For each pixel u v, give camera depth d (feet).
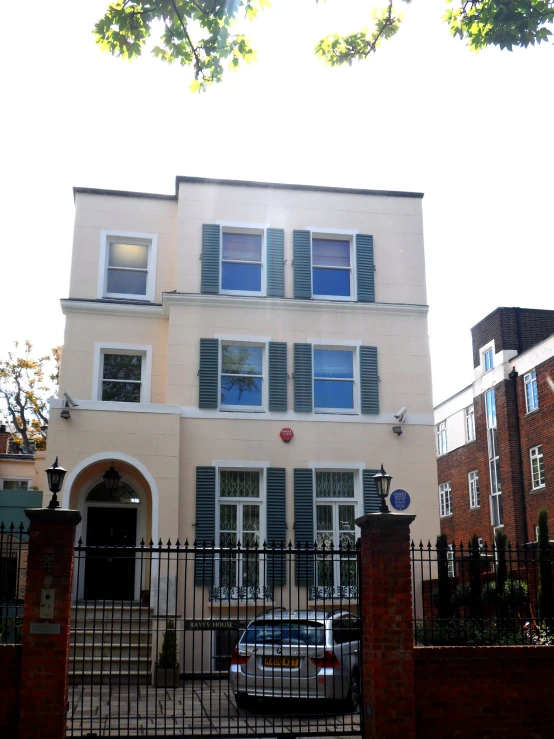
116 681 48.98
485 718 32.22
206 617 55.93
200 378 61.57
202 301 63.10
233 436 61.11
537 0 34.09
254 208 65.92
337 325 64.69
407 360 64.95
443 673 32.35
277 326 63.87
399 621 32.09
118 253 66.54
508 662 32.86
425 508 62.39
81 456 57.57
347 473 62.59
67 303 63.57
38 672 30.22
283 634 39.22
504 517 104.88
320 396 64.03
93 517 61.00
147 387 63.67
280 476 60.80
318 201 67.00
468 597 42.45
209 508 59.11
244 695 39.58
